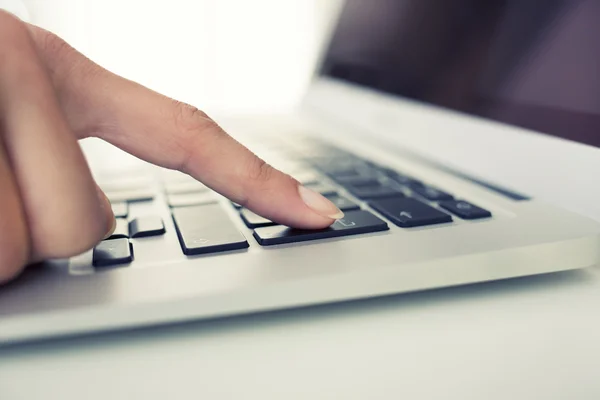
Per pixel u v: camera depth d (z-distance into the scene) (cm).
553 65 37
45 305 21
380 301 26
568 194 33
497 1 45
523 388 20
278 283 22
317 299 23
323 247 26
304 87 99
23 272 24
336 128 67
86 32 95
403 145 53
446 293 26
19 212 23
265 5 105
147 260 25
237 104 104
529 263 26
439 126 47
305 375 20
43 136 23
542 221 29
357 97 66
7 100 22
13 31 23
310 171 44
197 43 101
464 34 49
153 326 24
